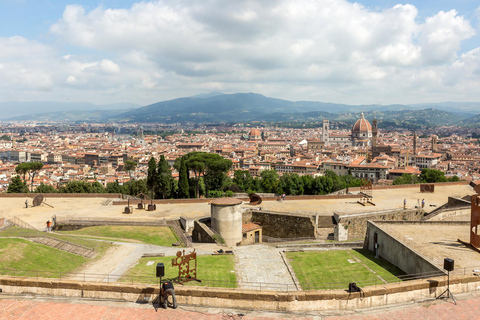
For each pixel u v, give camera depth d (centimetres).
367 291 2780
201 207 8100
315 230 6831
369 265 4219
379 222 4953
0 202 8612
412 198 8644
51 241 4791
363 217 6738
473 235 3928
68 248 4700
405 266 3925
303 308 2756
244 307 2783
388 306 2795
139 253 4831
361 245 5131
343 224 6488
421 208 7494
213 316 2673
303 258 4550
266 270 4172
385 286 2866
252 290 2828
